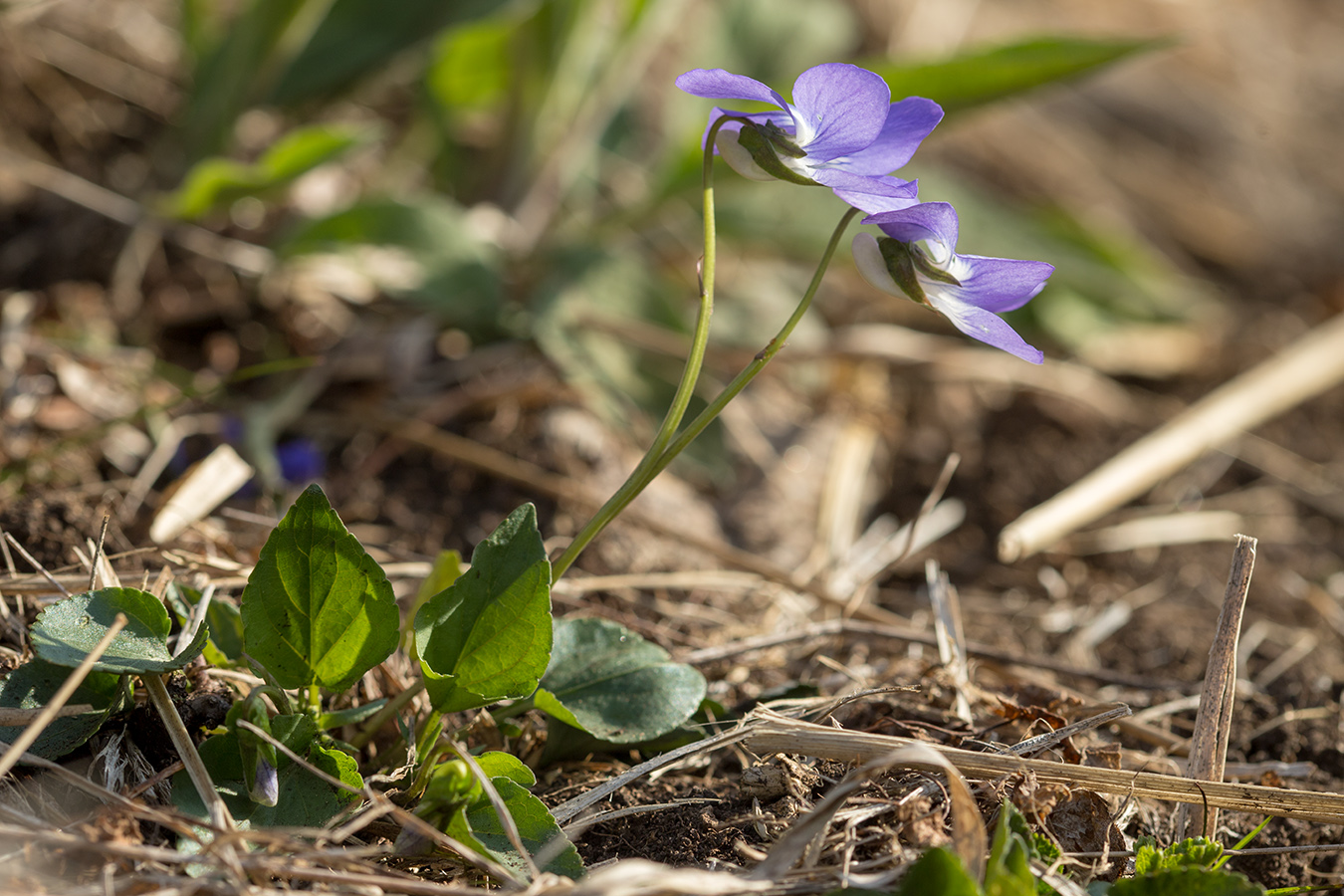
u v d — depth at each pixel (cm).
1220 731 36
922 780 35
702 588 42
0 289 44
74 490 40
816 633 39
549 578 34
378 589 34
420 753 35
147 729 35
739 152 34
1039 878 34
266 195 44
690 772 36
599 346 47
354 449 43
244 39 46
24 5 44
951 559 47
